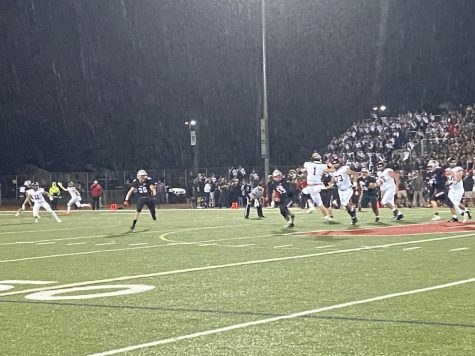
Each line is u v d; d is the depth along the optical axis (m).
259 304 8.37
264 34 40.00
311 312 7.80
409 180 35.53
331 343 6.36
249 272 11.29
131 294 9.30
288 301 8.52
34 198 29.69
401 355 5.91
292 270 11.41
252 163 73.38
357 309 7.90
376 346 6.22
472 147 38.66
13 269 12.54
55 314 8.02
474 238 16.73
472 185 33.84
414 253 13.59
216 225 23.95
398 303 8.22
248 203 28.31
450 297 8.57
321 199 23.62
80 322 7.54
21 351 6.34
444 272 10.84
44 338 6.83
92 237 19.80
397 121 47.66
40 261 13.79
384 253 13.70
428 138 43.38
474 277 10.27
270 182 39.19
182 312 7.97
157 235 19.91
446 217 25.64
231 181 42.97
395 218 24.41
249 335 6.74
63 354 6.20
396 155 43.00
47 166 72.62
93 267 12.52
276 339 6.55
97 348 6.38
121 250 15.59
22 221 30.27
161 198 48.66
